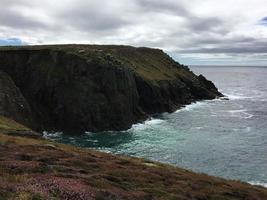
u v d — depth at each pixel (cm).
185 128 12788
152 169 3884
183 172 4497
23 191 1806
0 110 11494
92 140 11381
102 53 15075
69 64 13712
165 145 10294
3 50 14438
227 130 12406
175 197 2817
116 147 10219
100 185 2541
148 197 2597
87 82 13300
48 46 16338
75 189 2061
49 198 1786
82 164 3466
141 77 16062
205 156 9081
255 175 7606
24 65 14238
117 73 13662
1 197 1702
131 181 3125
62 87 13475
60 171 2888
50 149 4209
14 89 12875
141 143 10625
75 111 13025
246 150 9675
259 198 3716
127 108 13650
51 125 13238
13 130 6588
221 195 3400
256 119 14675
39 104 13638
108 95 13325
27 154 3541
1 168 2597
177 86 18575
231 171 7869
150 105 15862
